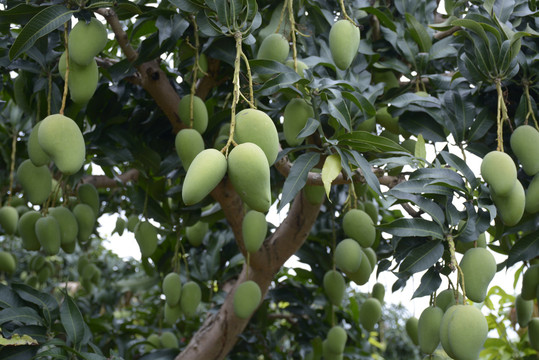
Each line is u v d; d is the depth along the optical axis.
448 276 1.18
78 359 1.26
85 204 1.65
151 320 2.76
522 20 1.53
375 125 1.62
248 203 0.89
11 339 1.24
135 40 1.93
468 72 1.34
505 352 2.28
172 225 1.91
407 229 1.15
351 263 1.47
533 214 1.37
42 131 1.06
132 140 1.71
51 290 3.41
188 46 1.52
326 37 1.65
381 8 1.76
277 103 1.60
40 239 1.48
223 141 1.52
